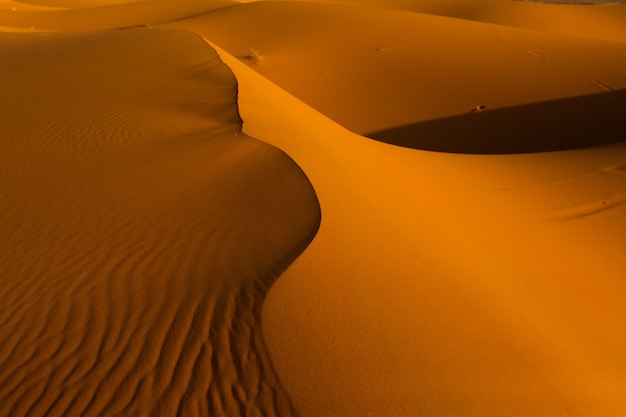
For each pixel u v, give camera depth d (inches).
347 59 920.3
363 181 291.4
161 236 204.8
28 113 403.2
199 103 426.9
